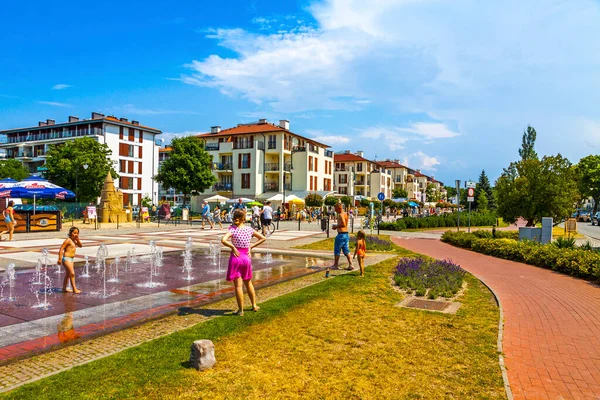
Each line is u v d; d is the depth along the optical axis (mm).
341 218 10883
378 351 4863
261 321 5891
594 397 3918
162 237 20359
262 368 4273
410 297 7824
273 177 57219
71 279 7797
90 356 4570
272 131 54344
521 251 13789
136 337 5234
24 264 11047
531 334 5773
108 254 13438
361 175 78188
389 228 31594
